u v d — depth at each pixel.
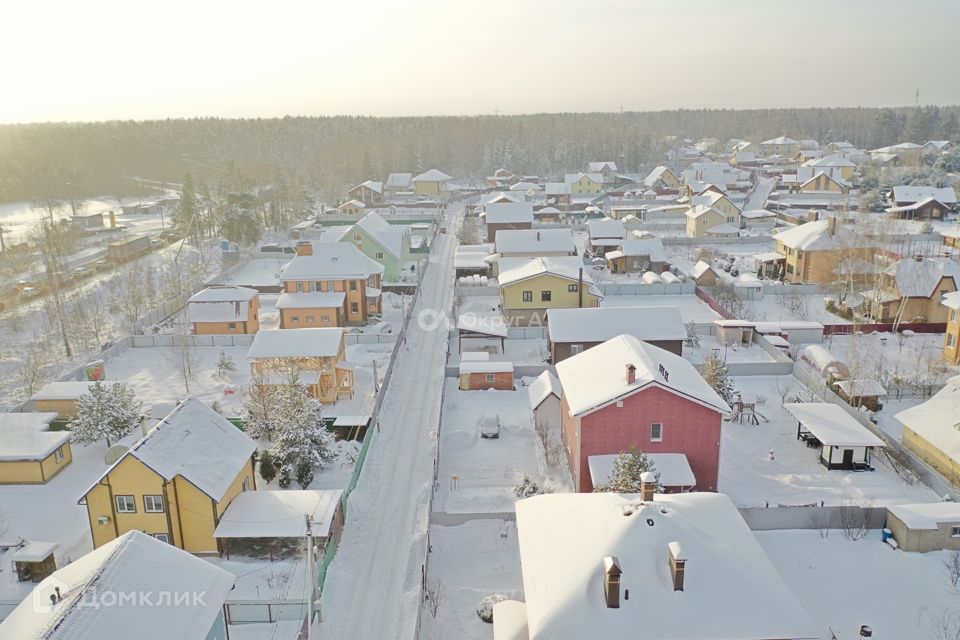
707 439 33.81
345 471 37.66
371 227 82.50
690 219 106.50
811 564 28.73
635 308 51.66
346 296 64.31
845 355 53.53
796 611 20.05
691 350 56.38
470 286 76.00
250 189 124.75
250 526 29.50
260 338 47.50
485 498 34.31
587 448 33.84
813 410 40.44
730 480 36.34
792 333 57.66
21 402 46.28
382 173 180.75
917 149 179.00
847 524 31.02
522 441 41.28
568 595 20.30
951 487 33.56
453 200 157.00
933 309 60.34
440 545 30.95
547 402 41.34
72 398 43.88
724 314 63.94
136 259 94.12
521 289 62.72
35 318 68.38
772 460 38.56
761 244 99.75
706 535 22.42
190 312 60.28
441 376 51.47
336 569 29.39
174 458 29.78
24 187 178.38
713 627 19.47
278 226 115.38
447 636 25.22
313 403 38.91
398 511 34.16
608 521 22.56
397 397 48.25
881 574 28.02
